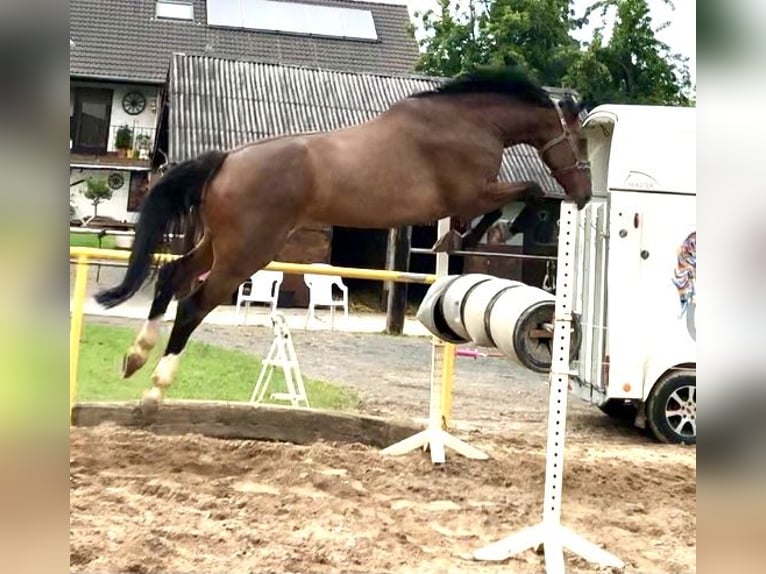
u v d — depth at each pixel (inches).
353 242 730.2
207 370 329.7
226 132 662.5
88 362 313.7
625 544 156.3
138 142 1021.8
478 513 169.5
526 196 199.9
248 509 159.8
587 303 295.9
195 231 199.6
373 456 210.5
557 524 146.7
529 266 625.0
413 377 372.5
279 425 233.1
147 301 563.5
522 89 198.5
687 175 277.3
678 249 276.2
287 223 191.3
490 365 454.9
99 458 187.5
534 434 268.1
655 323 275.1
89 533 136.9
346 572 130.1
